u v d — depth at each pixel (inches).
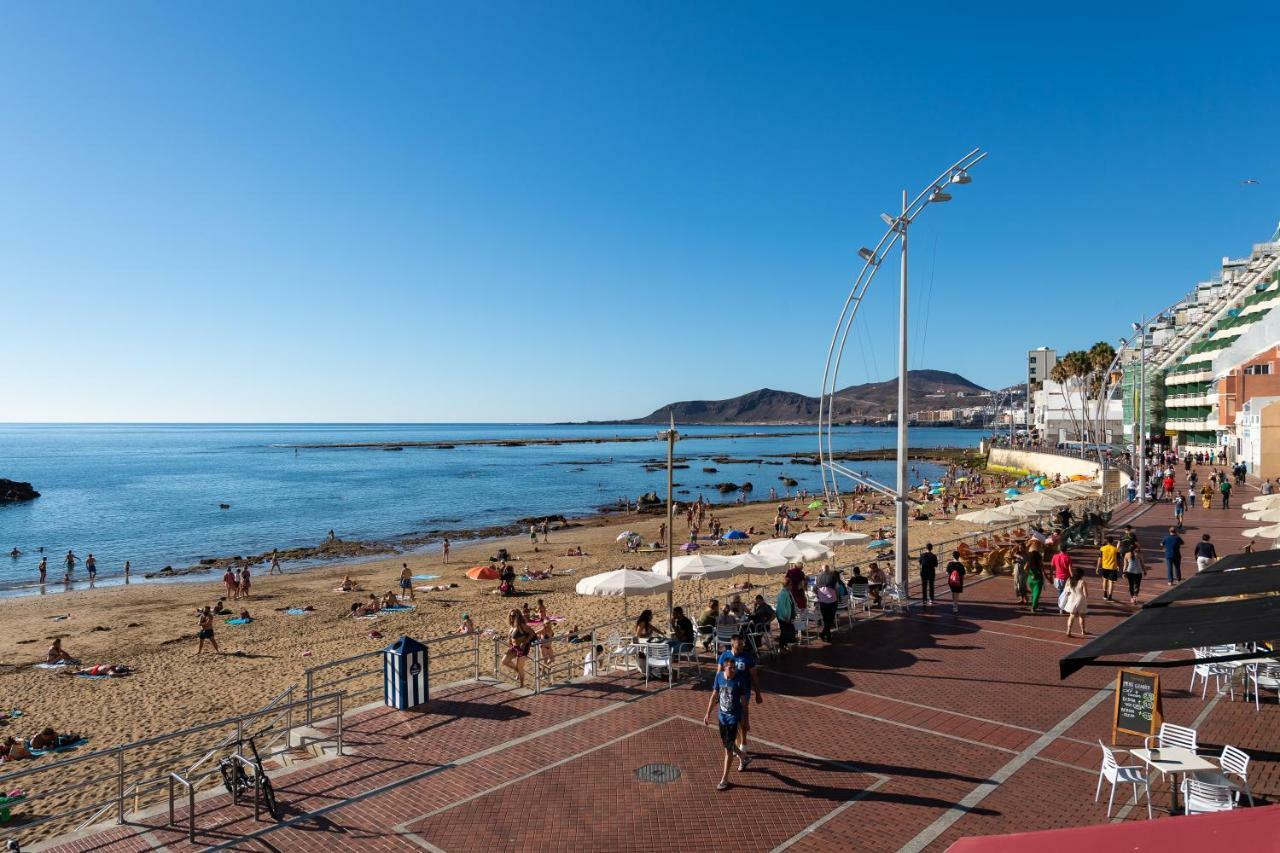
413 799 374.9
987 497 2822.3
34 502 3361.2
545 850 326.0
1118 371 4478.3
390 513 2942.9
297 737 457.4
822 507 2551.7
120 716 741.9
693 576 725.3
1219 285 4635.8
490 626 1062.4
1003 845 151.2
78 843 344.2
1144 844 140.2
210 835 346.6
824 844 326.3
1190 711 463.5
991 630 690.8
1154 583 886.4
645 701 512.1
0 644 1066.7
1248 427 2278.5
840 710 489.1
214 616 1221.1
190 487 4077.3
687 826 344.2
